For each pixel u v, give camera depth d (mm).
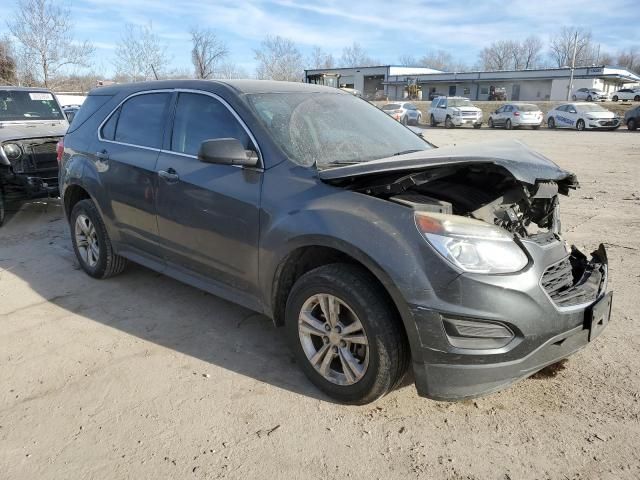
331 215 2941
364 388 2934
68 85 30938
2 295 4797
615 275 5023
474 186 3420
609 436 2797
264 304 3447
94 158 4719
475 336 2633
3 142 7301
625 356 3562
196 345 3826
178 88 4168
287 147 3420
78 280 5133
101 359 3648
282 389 3270
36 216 7953
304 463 2645
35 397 3219
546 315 2707
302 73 44062
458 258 2623
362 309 2826
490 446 2746
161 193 3998
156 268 4328
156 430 2898
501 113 31219
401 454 2699
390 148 3873
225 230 3539
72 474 2586
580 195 9164
